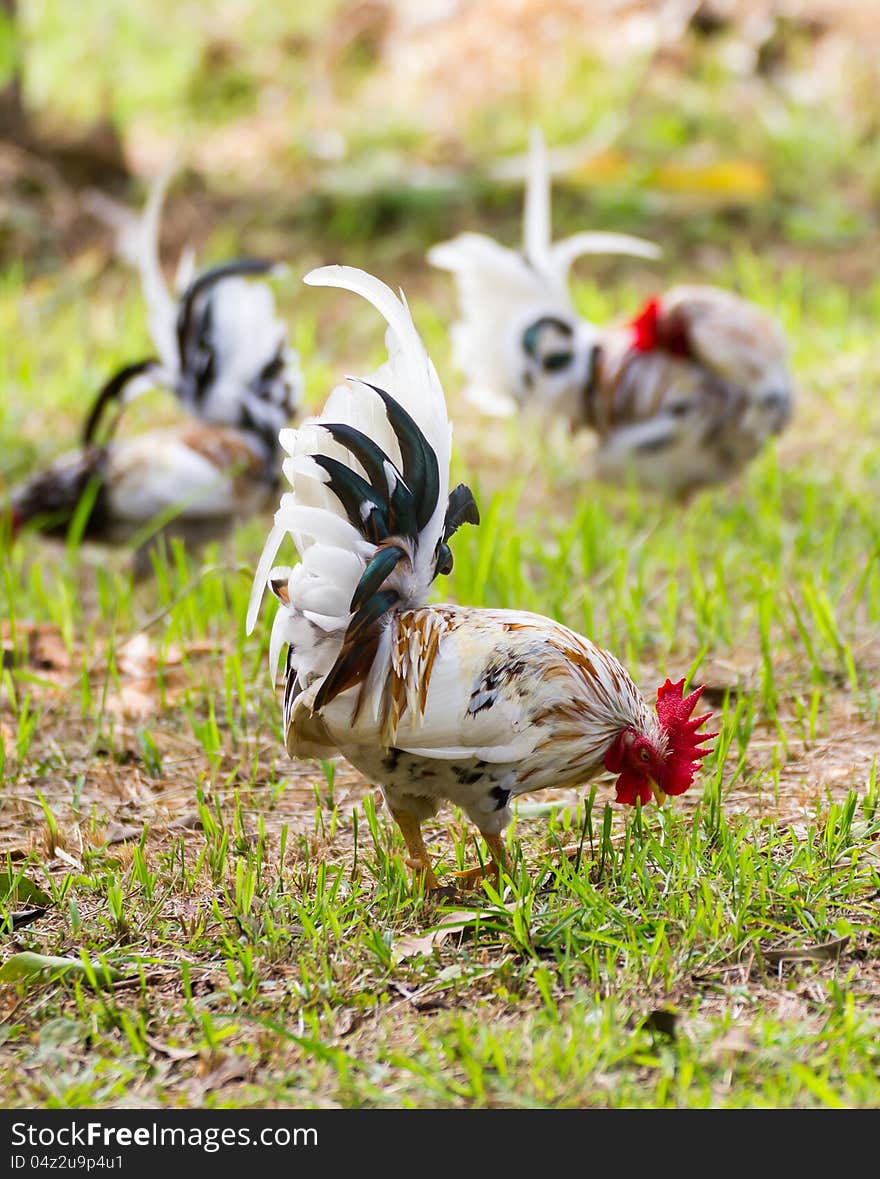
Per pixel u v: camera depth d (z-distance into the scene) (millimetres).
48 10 31438
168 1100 5465
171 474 12375
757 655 10281
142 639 10727
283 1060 5680
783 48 27906
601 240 15078
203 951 6574
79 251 22094
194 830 8078
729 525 13031
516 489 13883
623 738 6789
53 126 25828
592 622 10320
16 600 11898
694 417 13750
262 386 13445
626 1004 5895
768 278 20719
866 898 6766
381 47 30594
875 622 10719
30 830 8109
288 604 6590
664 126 25297
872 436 15750
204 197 23547
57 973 6301
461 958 6359
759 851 7160
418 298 20531
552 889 6992
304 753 7035
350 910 6758
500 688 6414
